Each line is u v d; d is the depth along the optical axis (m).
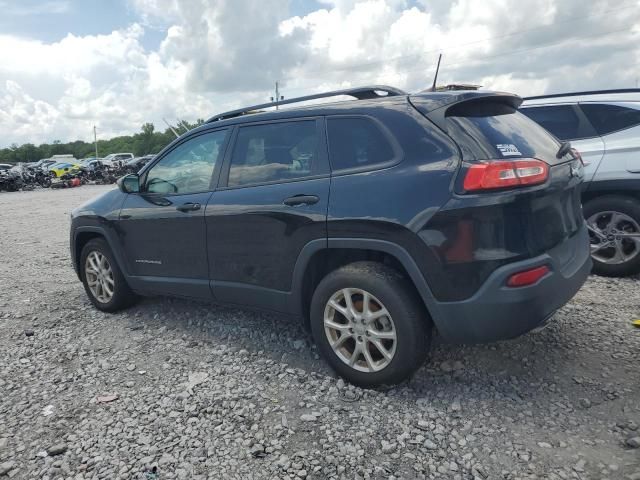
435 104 3.06
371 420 2.92
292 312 3.58
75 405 3.29
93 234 5.08
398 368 3.06
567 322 4.06
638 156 4.85
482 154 2.84
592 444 2.61
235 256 3.78
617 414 2.83
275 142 3.65
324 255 3.38
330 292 3.26
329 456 2.63
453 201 2.79
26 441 2.92
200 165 4.11
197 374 3.61
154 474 2.57
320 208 3.24
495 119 3.16
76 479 2.57
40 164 47.47
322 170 3.35
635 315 4.13
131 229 4.53
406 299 3.00
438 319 2.92
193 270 4.11
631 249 5.00
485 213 2.74
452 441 2.71
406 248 2.93
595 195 5.14
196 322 4.58
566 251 3.18
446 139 2.93
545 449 2.59
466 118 3.02
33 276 6.82
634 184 4.84
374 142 3.18
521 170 2.79
